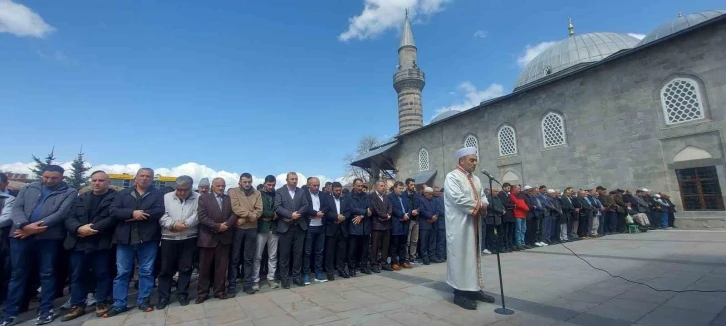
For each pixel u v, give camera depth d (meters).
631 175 16.70
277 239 7.23
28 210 5.29
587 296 5.16
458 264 4.94
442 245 9.43
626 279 6.11
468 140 26.64
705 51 14.70
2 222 5.79
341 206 7.72
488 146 24.69
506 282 6.27
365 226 7.81
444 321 4.30
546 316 4.33
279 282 7.36
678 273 6.38
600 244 11.25
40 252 5.22
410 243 9.06
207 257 6.03
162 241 5.78
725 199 13.77
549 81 20.44
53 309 5.73
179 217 5.84
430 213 8.96
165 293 5.66
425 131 31.22
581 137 18.91
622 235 13.82
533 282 6.20
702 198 14.48
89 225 5.27
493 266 7.97
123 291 5.43
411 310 4.81
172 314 5.21
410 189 9.12
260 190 7.31
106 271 5.55
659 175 15.75
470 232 5.01
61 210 5.35
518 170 22.36
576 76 19.44
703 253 8.38
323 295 5.95
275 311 5.10
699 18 21.11
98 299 5.43
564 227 12.85
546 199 12.42
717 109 14.18
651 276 6.25
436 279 6.85
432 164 30.11
